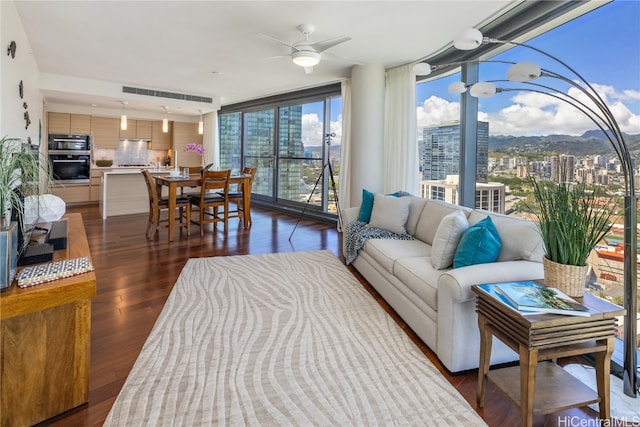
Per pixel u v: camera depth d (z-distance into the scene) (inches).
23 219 75.9
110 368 78.7
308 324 100.3
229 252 175.9
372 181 192.5
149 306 111.4
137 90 264.4
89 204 315.3
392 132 197.2
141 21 137.6
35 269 68.4
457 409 66.7
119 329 96.4
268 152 310.8
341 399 68.7
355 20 132.4
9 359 59.9
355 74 193.3
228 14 129.6
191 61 193.6
